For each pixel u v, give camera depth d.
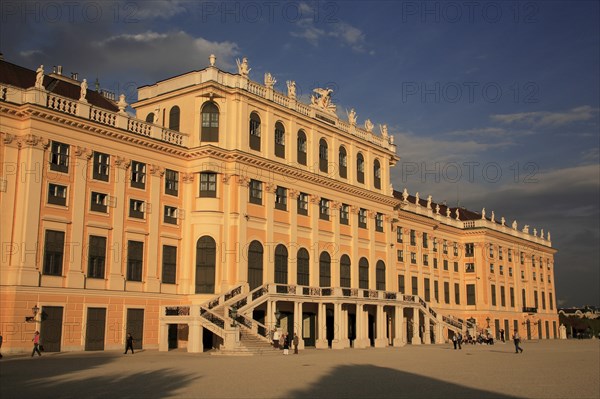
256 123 54.62
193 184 51.38
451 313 89.12
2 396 19.53
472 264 94.06
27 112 40.81
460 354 47.91
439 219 89.81
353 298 57.53
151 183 48.81
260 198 54.16
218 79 52.75
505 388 23.78
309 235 58.94
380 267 68.25
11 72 47.03
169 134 50.78
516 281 102.06
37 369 28.66
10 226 40.03
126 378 25.03
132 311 46.16
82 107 44.31
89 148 44.53
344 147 65.19
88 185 44.34
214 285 49.97
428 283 84.38
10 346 38.41
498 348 62.44
